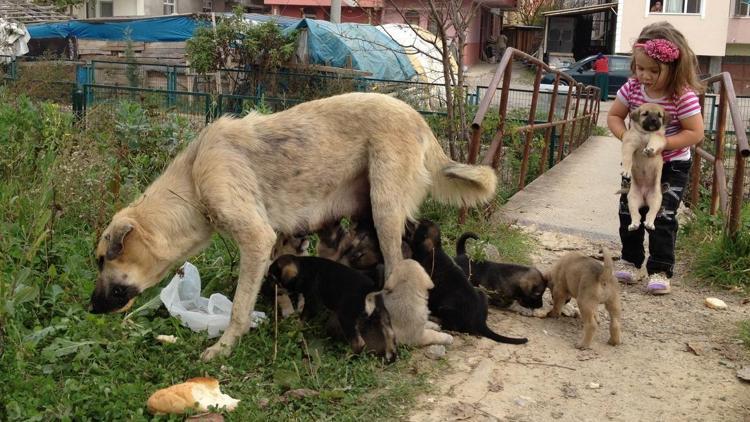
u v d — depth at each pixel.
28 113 4.00
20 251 2.72
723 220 3.60
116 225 2.22
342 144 2.45
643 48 2.76
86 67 10.65
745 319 2.72
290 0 15.39
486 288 2.73
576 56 20.27
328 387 2.09
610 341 2.48
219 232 2.39
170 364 2.18
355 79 8.79
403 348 2.32
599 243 3.65
